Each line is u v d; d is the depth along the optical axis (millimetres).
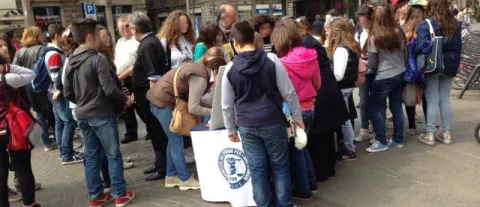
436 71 4449
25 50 5914
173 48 4508
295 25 3648
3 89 3576
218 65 3746
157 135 4555
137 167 5094
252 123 3066
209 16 35781
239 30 3080
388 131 5609
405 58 4555
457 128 5426
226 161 3713
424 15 4688
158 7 41656
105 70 3629
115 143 3871
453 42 4516
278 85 3061
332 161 4219
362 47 4918
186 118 3922
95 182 3961
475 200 3559
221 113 3580
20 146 3600
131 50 5496
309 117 3568
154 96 4027
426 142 4895
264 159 3223
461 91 7156
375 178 4137
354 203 3674
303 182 3705
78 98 3756
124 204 3990
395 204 3600
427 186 3875
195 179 4285
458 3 36875
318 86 3654
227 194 3818
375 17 4426
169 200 4039
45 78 5312
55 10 27828
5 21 21531
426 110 4930
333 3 38688
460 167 4219
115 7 31406
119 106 3828
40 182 4875
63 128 5496
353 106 4578
